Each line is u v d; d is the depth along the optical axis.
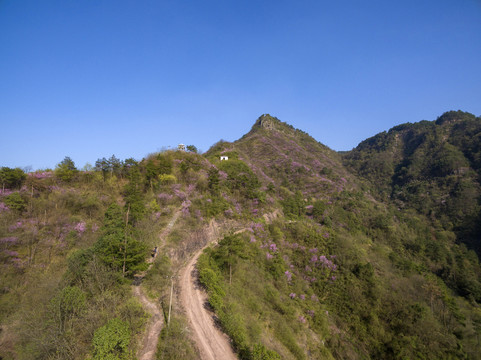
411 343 29.86
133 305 18.98
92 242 26.89
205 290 24.69
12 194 29.83
